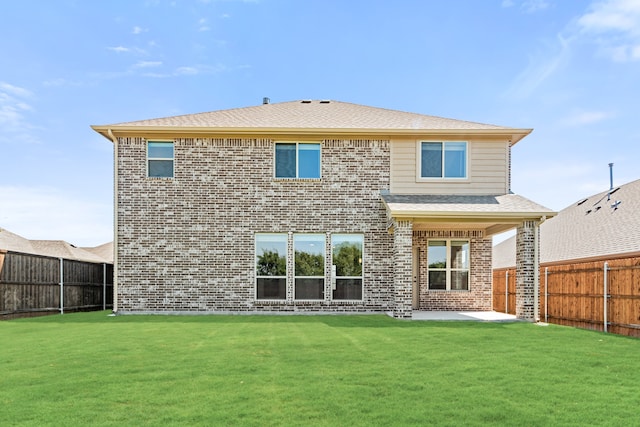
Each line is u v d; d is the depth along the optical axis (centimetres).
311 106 1906
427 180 1513
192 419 450
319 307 1481
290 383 576
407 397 519
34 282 1511
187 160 1493
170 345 846
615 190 1816
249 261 1483
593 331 1062
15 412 470
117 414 464
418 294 1598
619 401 509
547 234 1988
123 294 1467
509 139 1527
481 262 1600
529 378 605
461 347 829
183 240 1480
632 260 1012
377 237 1500
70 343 874
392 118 1681
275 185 1501
